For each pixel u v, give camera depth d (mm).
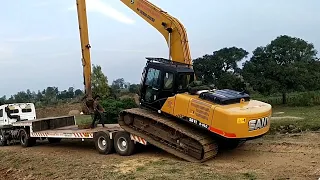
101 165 10914
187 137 10906
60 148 15039
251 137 10172
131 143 12062
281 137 13570
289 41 27266
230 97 10641
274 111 23219
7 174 11414
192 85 11492
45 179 10180
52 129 15836
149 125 11781
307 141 12344
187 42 12734
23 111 18922
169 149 11297
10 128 17344
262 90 26312
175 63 12211
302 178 8375
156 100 11805
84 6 14188
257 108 10500
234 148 11977
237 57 27844
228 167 9828
